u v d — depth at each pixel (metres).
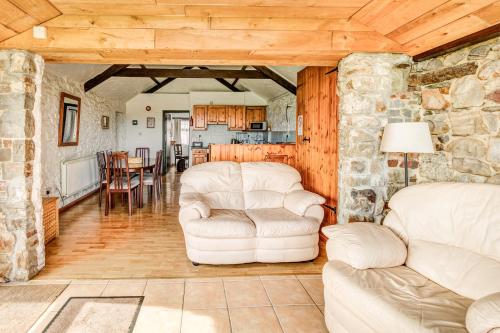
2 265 2.65
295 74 5.93
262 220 3.06
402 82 2.97
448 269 1.80
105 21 2.57
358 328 1.68
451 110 2.70
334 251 2.14
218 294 2.51
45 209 3.58
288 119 7.39
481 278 1.63
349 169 2.96
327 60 3.07
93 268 2.97
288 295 2.51
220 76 7.01
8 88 2.61
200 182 3.60
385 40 2.79
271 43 2.68
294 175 3.79
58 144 5.16
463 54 2.56
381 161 2.99
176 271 2.93
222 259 2.97
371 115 2.95
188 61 3.04
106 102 7.86
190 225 2.96
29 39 2.54
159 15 2.58
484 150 2.40
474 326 1.25
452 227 1.91
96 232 4.05
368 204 2.99
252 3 2.38
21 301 2.35
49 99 4.86
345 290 1.78
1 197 2.63
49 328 2.02
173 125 13.03
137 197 5.99
